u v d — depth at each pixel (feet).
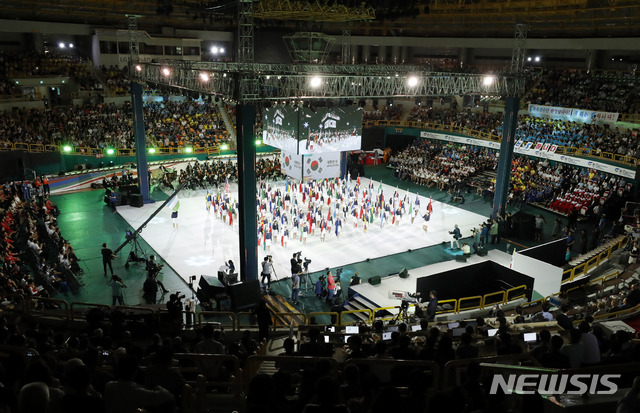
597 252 96.99
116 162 158.30
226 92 85.71
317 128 108.68
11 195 118.01
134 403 18.93
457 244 110.32
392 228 122.93
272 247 108.78
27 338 38.34
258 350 42.34
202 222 122.83
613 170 128.47
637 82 157.58
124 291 85.87
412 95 101.76
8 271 73.51
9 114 155.94
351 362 26.78
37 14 162.40
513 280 82.17
